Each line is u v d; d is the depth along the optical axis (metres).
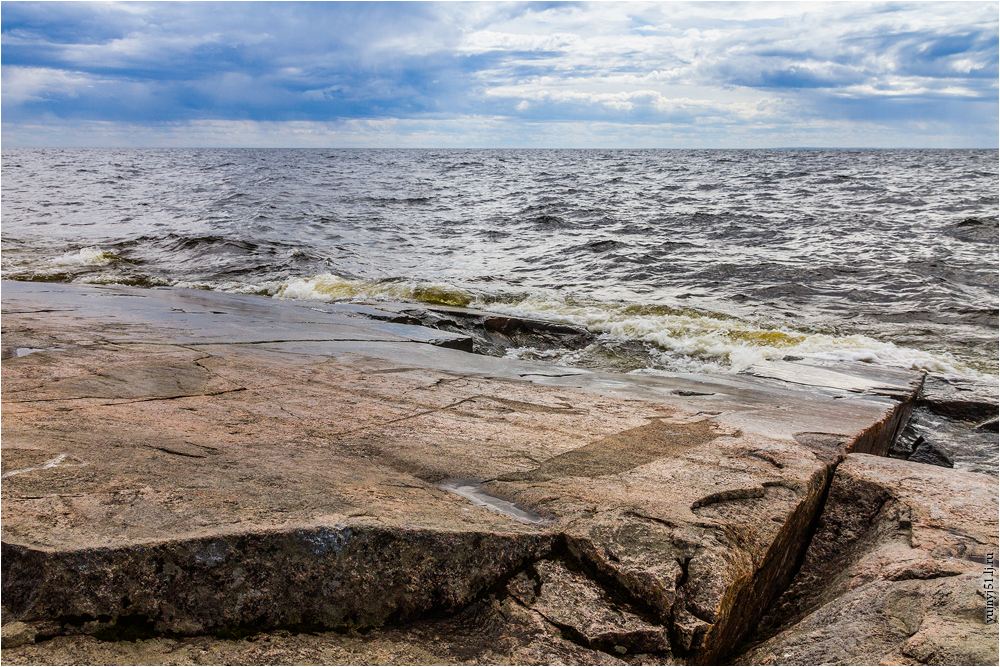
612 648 2.01
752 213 22.33
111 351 5.12
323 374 4.82
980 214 20.94
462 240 18.30
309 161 83.25
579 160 84.06
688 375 6.16
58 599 1.91
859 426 4.21
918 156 91.75
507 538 2.30
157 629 1.94
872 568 2.52
